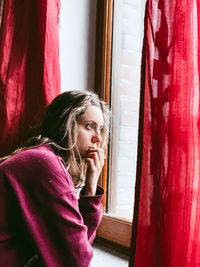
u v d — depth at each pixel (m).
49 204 0.78
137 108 1.65
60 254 0.78
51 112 0.99
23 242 0.83
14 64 1.32
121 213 1.55
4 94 1.30
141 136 0.92
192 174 0.82
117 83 1.55
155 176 0.89
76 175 0.96
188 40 0.84
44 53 1.28
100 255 1.31
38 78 1.29
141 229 0.92
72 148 0.94
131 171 1.64
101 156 1.01
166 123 0.87
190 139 0.83
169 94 0.86
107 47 1.53
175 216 0.84
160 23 0.90
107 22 1.54
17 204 0.78
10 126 1.30
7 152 1.29
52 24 1.30
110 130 1.48
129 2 1.61
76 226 0.78
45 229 0.78
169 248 0.84
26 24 1.33
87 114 0.96
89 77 1.57
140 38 1.63
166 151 0.86
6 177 0.80
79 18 1.55
